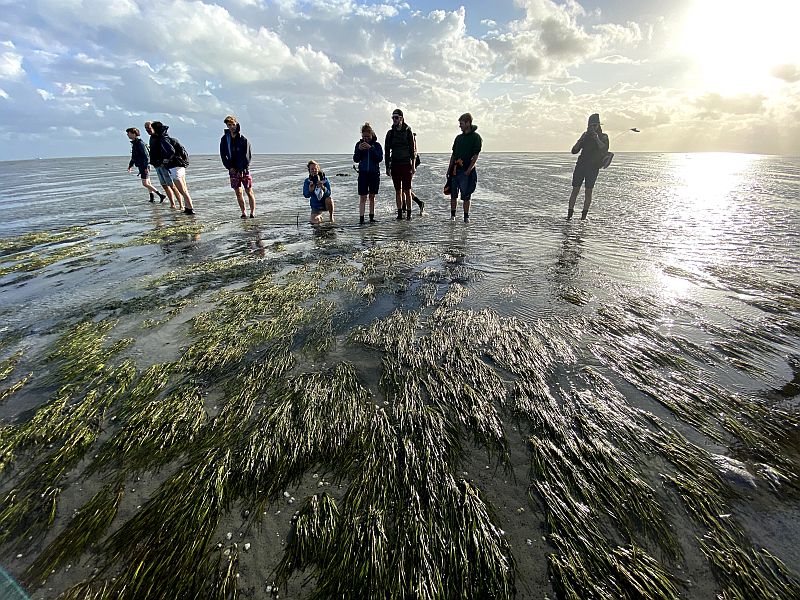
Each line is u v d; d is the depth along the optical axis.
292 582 1.79
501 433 2.70
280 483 2.32
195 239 8.43
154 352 3.82
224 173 29.16
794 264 6.14
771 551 1.88
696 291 5.09
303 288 5.42
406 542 1.94
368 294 5.20
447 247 7.46
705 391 3.07
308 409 2.90
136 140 13.20
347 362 3.58
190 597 1.74
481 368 3.44
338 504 2.17
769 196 14.10
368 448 2.54
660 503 2.16
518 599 1.72
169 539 1.99
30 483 2.36
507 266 6.23
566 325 4.20
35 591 1.78
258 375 3.38
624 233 8.37
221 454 2.51
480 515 2.07
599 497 2.20
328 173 28.03
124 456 2.55
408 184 9.99
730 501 2.15
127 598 1.74
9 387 3.30
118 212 12.13
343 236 8.59
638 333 4.00
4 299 5.16
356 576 1.81
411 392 3.12
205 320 4.46
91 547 1.97
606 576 1.81
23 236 8.88
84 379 3.37
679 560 1.87
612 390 3.11
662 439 2.60
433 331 4.13
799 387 3.12
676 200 13.26
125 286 5.61
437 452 2.50
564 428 2.71
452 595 1.74
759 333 3.96
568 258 6.59
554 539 1.97
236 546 1.96
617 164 39.50
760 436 2.61
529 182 19.89
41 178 27.19
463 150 9.17
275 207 13.02
